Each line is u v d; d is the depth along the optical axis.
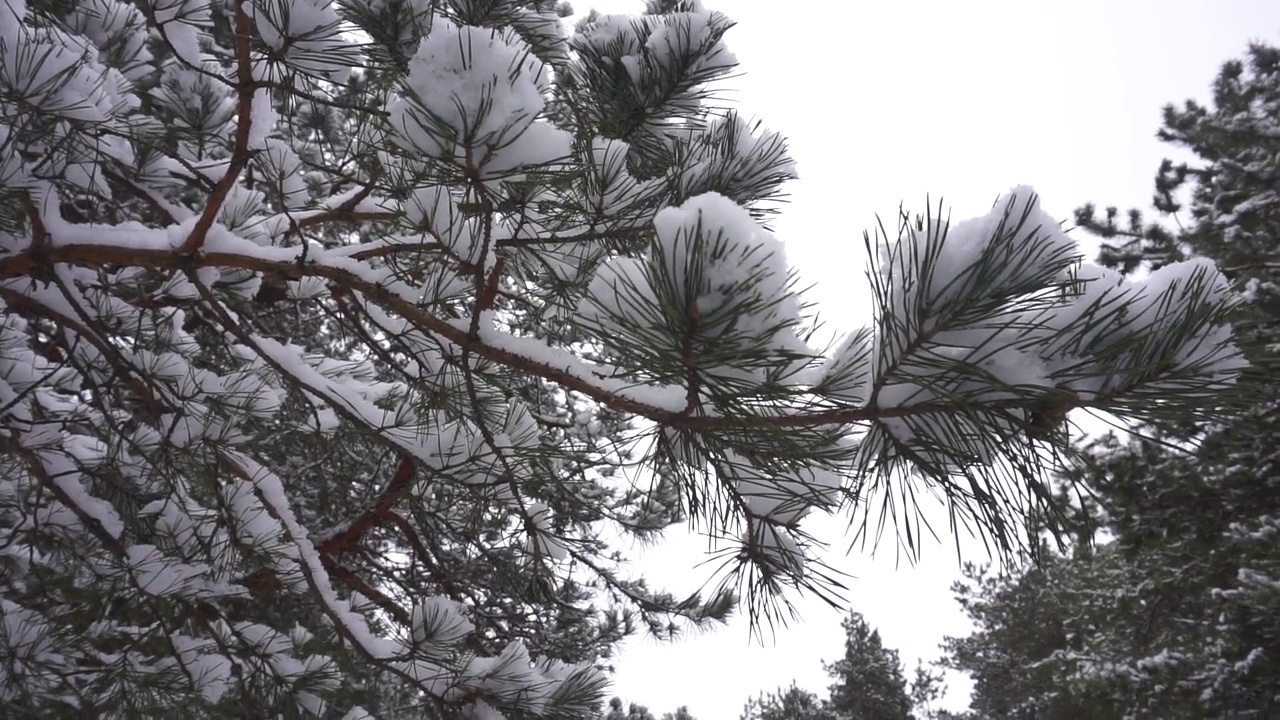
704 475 1.60
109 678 2.47
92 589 2.60
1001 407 1.19
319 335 5.32
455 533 3.38
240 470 2.88
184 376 2.69
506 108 1.40
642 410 1.58
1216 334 1.14
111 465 2.80
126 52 2.68
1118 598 11.43
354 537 3.77
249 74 1.88
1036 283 1.11
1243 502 8.02
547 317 2.69
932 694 33.28
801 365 1.28
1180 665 9.83
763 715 30.16
